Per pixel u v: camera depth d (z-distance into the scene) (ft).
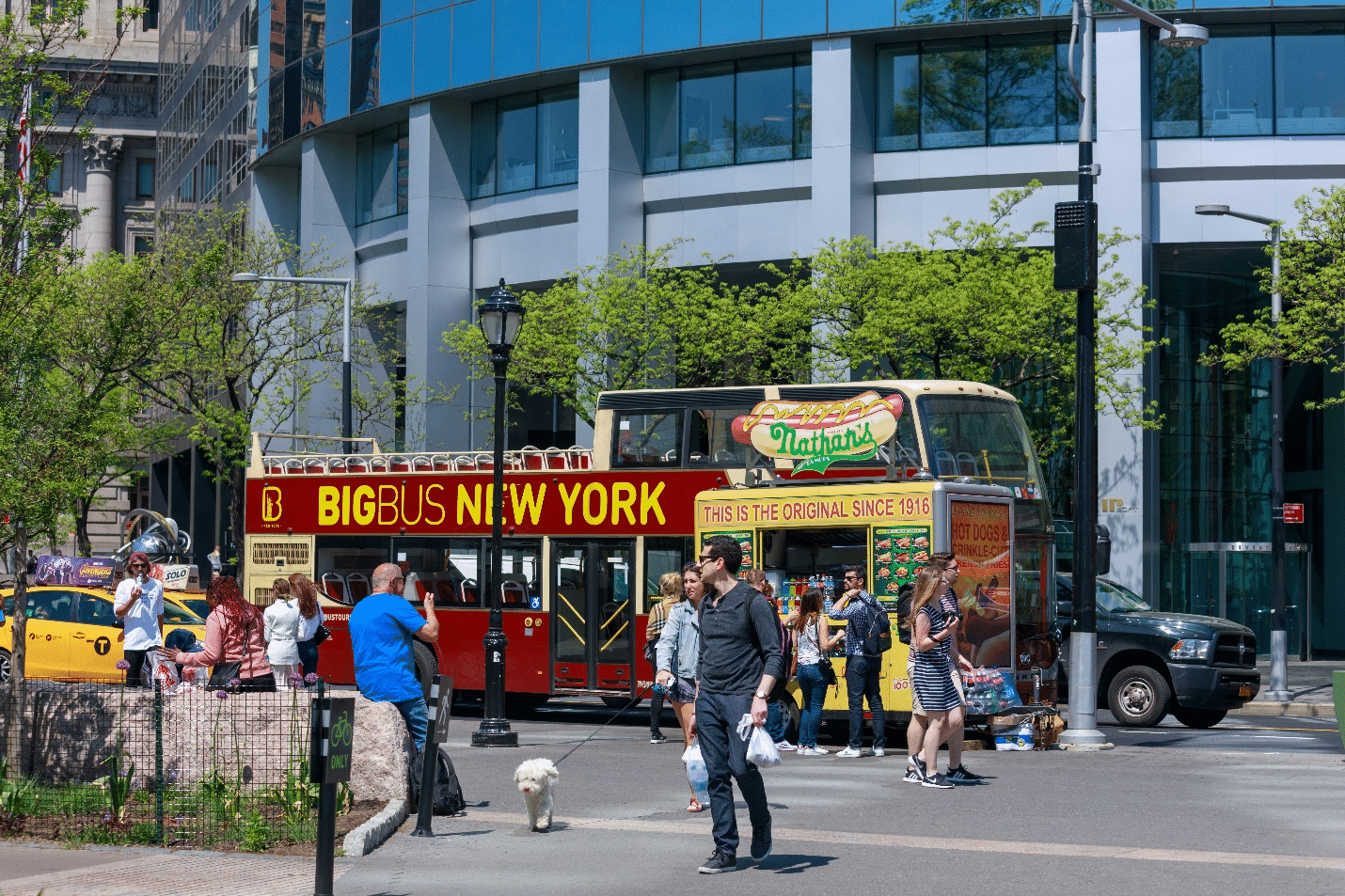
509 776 51.11
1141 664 74.13
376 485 80.12
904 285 104.58
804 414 65.26
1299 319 96.43
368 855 35.53
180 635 77.71
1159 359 127.24
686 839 37.65
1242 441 130.41
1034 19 115.44
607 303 112.16
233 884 31.78
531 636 74.54
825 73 120.16
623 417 73.41
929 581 47.37
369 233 149.59
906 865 33.71
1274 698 91.40
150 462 240.53
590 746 62.85
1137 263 115.14
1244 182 117.80
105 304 107.24
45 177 44.96
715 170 126.62
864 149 121.39
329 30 148.66
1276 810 42.24
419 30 139.03
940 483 60.64
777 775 50.98
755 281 130.62
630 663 72.13
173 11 227.61
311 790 39.70
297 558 82.43
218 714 42.11
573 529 73.82
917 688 47.50
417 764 41.73
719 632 33.53
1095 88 117.19
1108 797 44.88
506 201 137.08
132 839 37.32
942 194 120.88
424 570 78.38
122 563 94.02
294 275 144.05
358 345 142.72
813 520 63.82
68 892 30.78
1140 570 113.70
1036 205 118.42
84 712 42.96
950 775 48.47
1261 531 130.82
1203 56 118.62
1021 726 60.34
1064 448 115.85
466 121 140.36
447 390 138.41
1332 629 145.79
